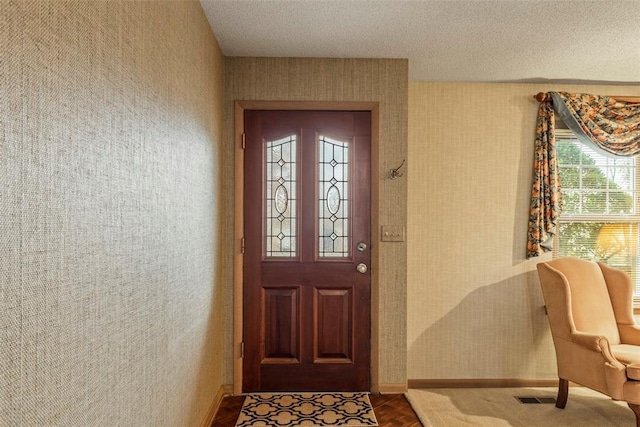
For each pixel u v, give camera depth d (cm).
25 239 81
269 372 299
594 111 331
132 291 132
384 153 298
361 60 297
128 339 129
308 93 296
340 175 305
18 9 78
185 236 194
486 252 341
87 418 104
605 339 254
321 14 231
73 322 98
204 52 231
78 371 99
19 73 79
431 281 339
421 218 339
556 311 285
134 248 134
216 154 267
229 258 295
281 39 265
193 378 211
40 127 85
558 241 346
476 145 341
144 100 142
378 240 297
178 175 182
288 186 304
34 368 83
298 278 302
